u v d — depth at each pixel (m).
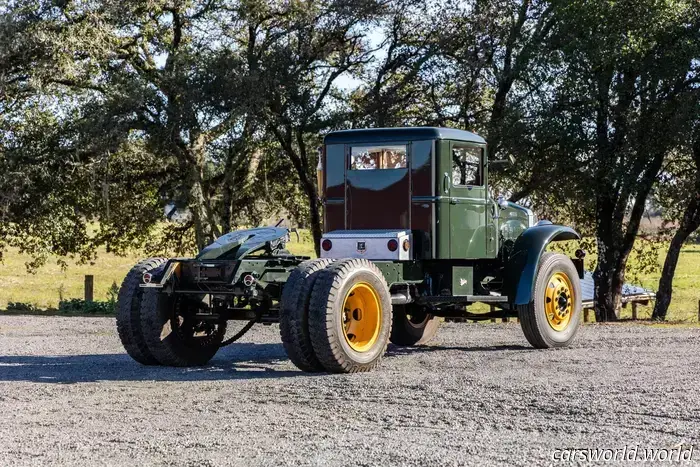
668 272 26.48
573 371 9.68
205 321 11.17
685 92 23.23
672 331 14.66
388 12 25.77
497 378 9.20
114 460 5.89
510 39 24.98
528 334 12.02
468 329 15.70
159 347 10.69
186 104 24.69
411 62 26.89
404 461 5.78
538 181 24.06
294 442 6.37
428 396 8.17
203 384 9.23
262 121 25.77
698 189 25.00
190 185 26.84
